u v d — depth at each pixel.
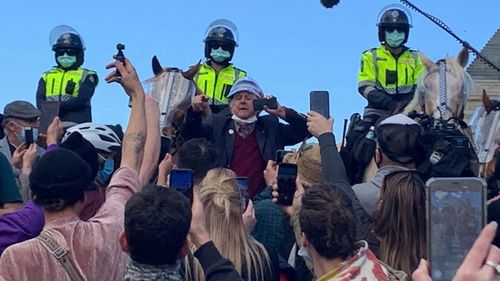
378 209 5.81
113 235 5.24
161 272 4.62
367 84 12.16
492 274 3.17
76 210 5.26
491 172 8.91
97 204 6.30
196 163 6.91
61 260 5.06
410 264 5.57
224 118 10.09
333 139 6.89
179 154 7.02
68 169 5.20
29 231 5.99
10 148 9.84
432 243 3.93
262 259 6.00
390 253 5.63
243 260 5.91
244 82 10.02
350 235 4.88
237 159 9.94
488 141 10.19
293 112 10.05
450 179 3.97
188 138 9.72
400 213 5.62
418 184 5.67
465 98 9.94
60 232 5.13
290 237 7.52
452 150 7.75
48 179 5.16
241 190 6.58
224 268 4.87
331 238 4.84
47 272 5.04
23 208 6.14
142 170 6.33
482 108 10.46
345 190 6.57
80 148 6.24
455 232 3.92
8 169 6.77
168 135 10.67
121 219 5.35
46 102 8.87
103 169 7.41
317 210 4.88
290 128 10.31
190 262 5.59
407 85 12.32
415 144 7.23
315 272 5.02
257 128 10.11
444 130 8.02
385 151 7.27
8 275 5.00
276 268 6.16
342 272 4.80
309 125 7.00
